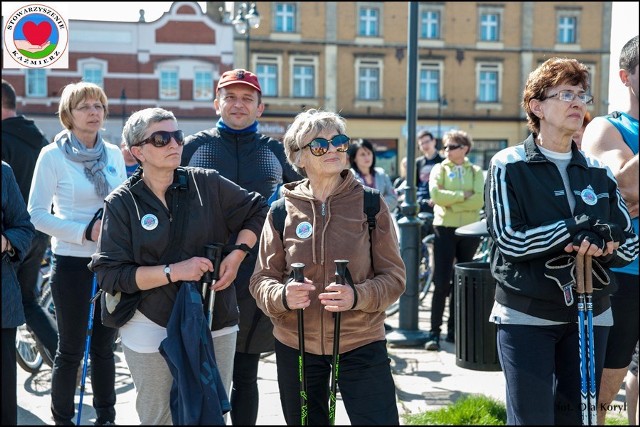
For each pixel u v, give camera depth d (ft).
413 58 19.63
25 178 15.12
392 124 111.45
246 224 10.25
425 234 26.81
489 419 13.34
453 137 19.98
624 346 11.27
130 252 9.46
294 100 108.58
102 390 13.08
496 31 112.27
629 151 11.01
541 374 9.07
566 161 9.68
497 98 113.19
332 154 9.60
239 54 105.70
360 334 9.46
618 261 9.36
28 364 16.79
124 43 102.27
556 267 9.05
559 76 9.43
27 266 14.53
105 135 101.91
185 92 104.63
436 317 19.65
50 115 99.45
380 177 22.08
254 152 12.81
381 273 9.62
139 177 9.78
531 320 9.29
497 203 9.45
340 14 108.78
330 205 9.65
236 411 12.09
